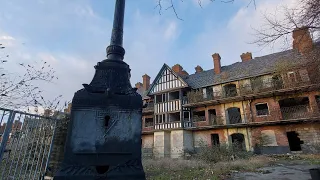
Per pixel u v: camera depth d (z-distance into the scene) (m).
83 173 2.91
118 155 3.15
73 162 2.97
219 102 19.36
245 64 21.17
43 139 4.41
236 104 18.66
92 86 3.44
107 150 3.13
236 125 17.70
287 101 17.69
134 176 3.05
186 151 19.16
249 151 16.59
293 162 11.43
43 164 4.57
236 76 19.66
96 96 3.37
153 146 21.70
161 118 21.59
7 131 3.52
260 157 13.94
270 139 16.39
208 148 15.95
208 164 11.52
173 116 22.08
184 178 7.34
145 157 19.80
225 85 20.09
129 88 3.63
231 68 21.88
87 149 3.07
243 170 8.97
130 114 3.42
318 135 14.72
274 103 16.84
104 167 3.13
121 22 4.06
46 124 4.53
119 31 4.00
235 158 14.43
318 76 4.99
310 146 14.82
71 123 3.15
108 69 3.66
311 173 4.91
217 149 15.15
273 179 6.70
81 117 3.20
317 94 15.10
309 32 3.82
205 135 19.61
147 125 23.94
